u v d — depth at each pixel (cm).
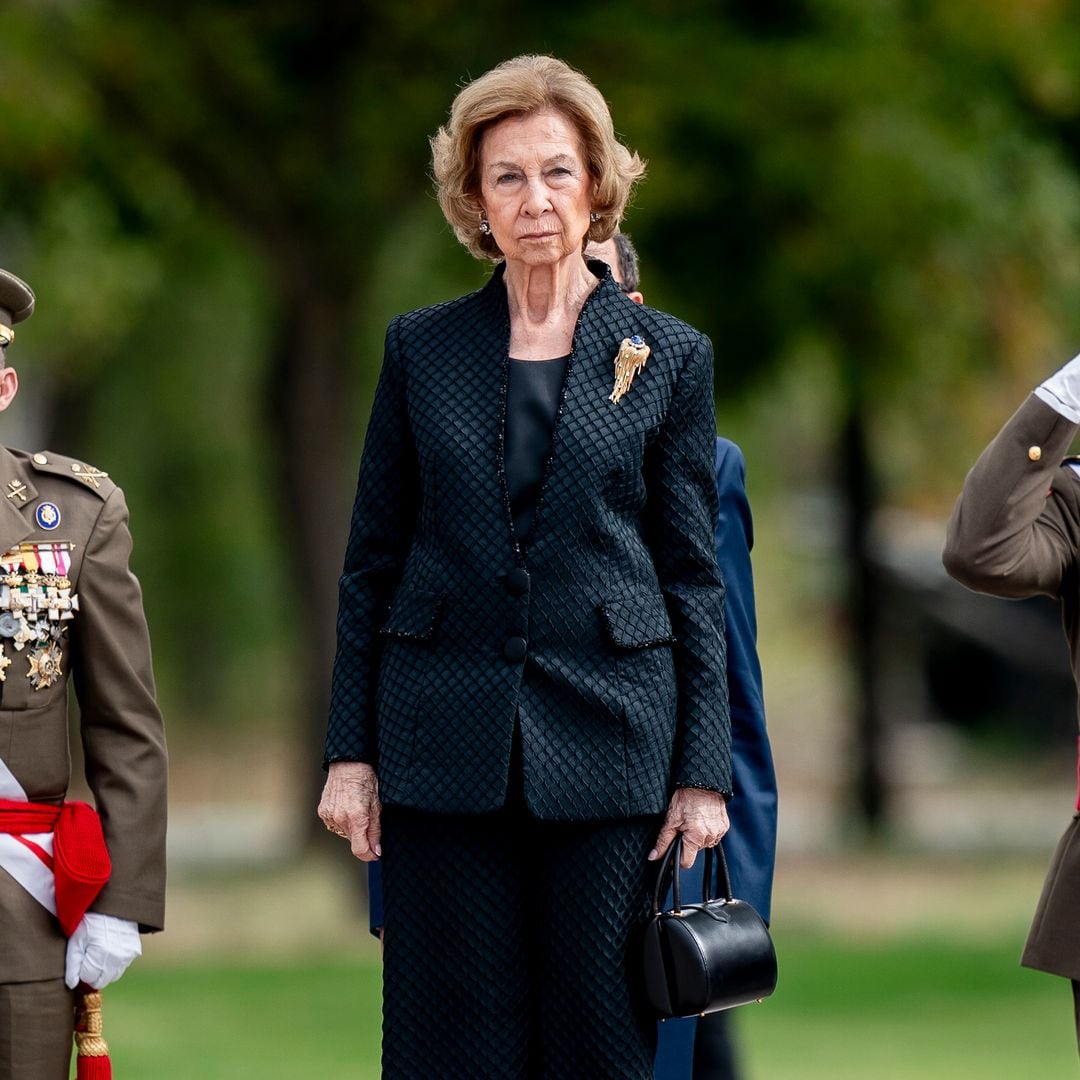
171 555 9250
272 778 9769
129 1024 3966
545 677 1378
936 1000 4222
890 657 8412
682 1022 1638
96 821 1468
